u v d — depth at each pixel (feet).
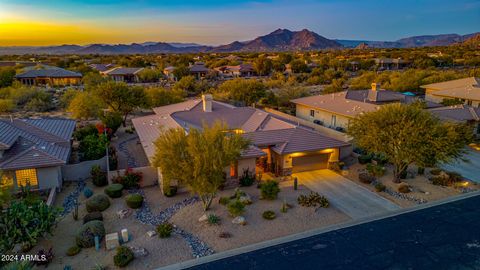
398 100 147.13
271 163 96.37
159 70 401.08
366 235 62.39
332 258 55.36
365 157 100.48
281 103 193.36
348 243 59.72
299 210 72.13
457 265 53.52
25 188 71.77
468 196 79.25
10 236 53.11
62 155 85.81
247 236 61.98
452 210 72.18
